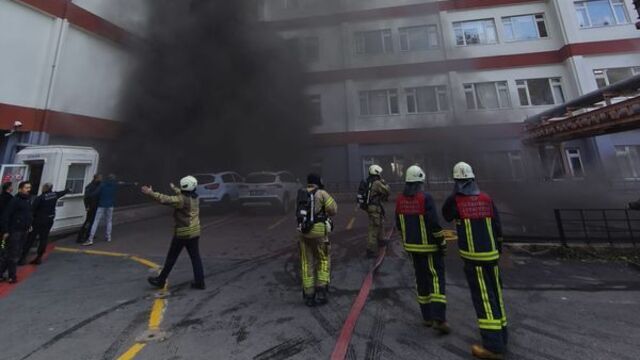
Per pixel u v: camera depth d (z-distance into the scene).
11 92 8.62
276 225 8.62
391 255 5.51
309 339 2.77
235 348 2.64
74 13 10.27
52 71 9.55
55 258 5.61
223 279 4.48
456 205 2.67
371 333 2.85
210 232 7.82
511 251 5.36
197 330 2.98
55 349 2.67
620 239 5.36
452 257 5.24
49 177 6.84
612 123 6.89
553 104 15.04
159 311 3.41
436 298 2.81
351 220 9.17
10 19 8.62
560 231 5.34
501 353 2.33
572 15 15.02
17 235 4.46
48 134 9.39
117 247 6.40
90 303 3.65
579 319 3.03
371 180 5.64
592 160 13.94
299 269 4.91
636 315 3.06
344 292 3.88
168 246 6.46
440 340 2.70
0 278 4.38
